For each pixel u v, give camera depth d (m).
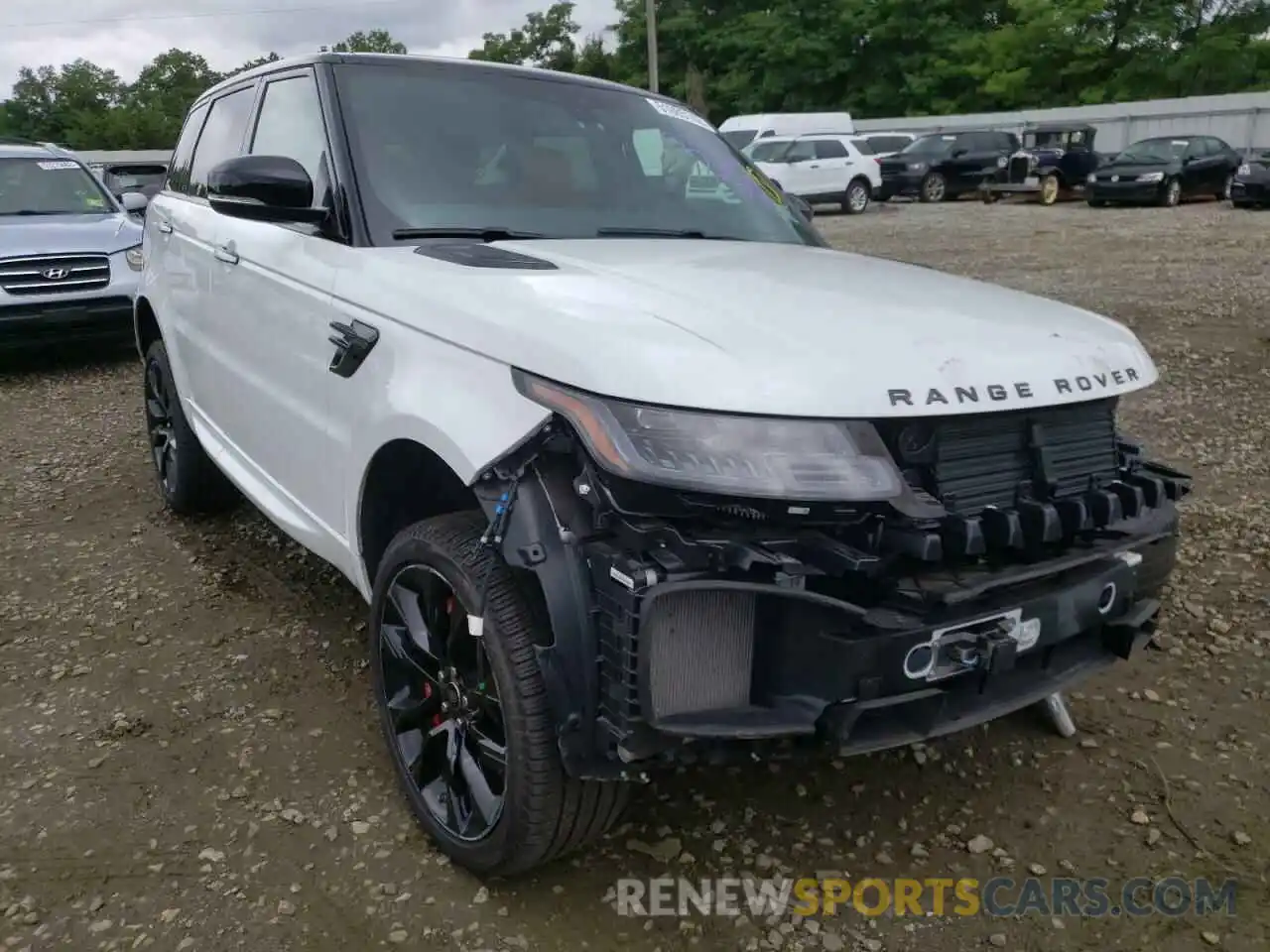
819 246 3.72
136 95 73.94
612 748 2.13
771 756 2.17
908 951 2.39
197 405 4.43
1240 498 5.13
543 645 2.24
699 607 2.11
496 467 2.26
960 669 2.21
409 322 2.59
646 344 2.12
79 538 4.84
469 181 3.23
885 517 2.15
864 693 2.10
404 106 3.32
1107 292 10.88
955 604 2.17
